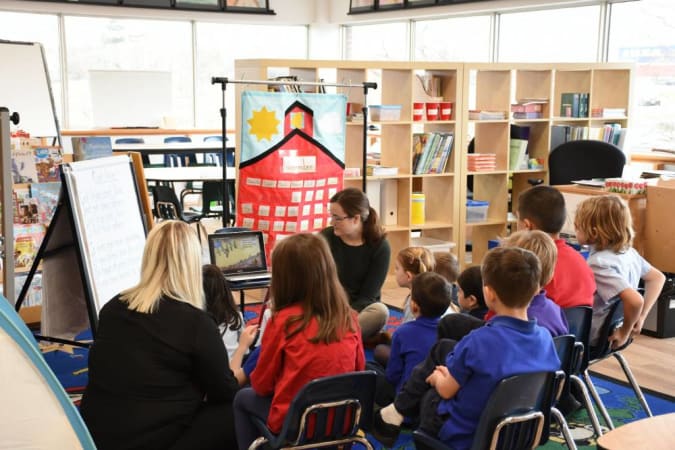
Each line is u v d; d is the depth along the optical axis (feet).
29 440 7.81
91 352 8.54
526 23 32.14
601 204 11.94
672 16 26.40
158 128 36.96
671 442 5.50
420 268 12.55
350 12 40.47
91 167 12.22
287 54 42.45
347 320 8.38
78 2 36.35
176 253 8.59
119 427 8.26
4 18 36.14
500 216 22.94
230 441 8.78
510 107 22.11
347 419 8.13
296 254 8.20
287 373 8.16
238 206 17.06
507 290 7.79
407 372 10.54
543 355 7.84
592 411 10.70
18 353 7.77
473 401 7.75
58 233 12.17
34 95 20.12
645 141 28.04
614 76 24.49
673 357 15.40
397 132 21.20
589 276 11.21
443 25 36.32
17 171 15.39
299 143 17.04
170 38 39.70
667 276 16.84
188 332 8.43
